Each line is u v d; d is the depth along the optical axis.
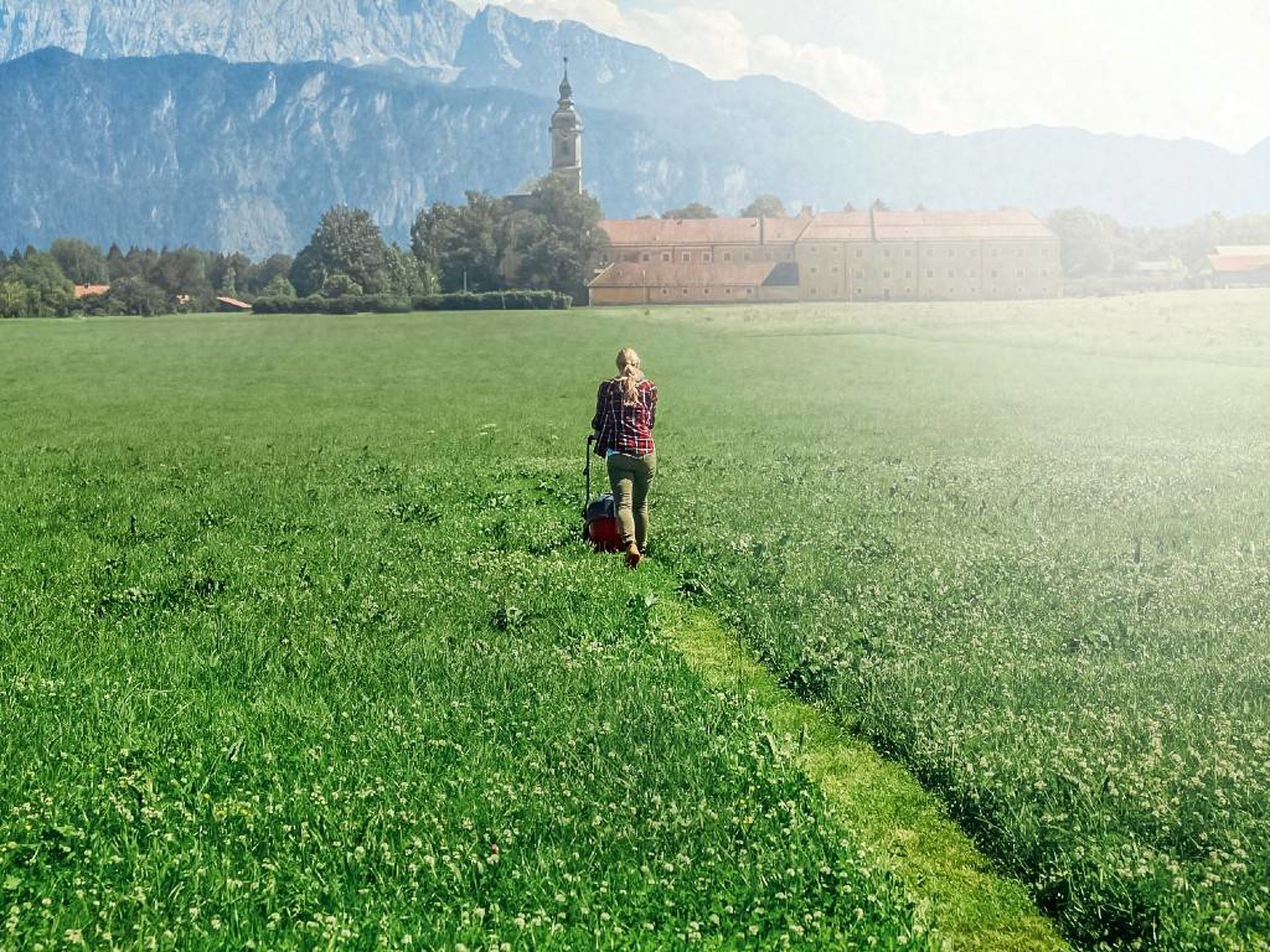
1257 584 11.27
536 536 14.90
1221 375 46.91
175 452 28.38
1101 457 23.12
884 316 102.06
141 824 6.22
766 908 5.45
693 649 10.07
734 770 6.98
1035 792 6.53
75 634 10.16
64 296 171.88
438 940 5.12
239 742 7.35
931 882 5.97
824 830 6.23
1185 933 5.18
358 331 106.75
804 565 12.48
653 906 5.44
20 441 32.16
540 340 90.50
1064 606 10.66
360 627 10.42
